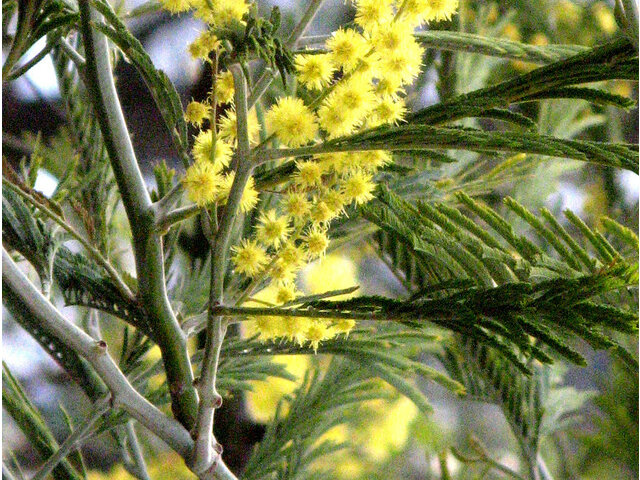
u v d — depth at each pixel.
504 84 0.40
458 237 0.40
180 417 0.40
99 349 0.40
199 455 0.40
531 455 0.53
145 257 0.41
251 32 0.38
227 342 0.44
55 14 0.42
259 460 0.48
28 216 0.43
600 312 0.37
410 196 0.45
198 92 0.49
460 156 0.52
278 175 0.41
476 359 0.51
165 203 0.41
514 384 0.52
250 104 0.40
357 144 0.38
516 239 0.40
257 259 0.39
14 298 0.44
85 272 0.43
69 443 0.42
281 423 0.48
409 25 0.39
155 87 0.40
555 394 0.57
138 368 0.46
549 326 0.38
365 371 0.49
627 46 0.39
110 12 0.39
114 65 0.47
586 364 0.37
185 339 0.41
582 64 0.39
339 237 0.45
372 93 0.39
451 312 0.38
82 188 0.47
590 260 0.41
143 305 0.41
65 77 0.48
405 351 0.46
